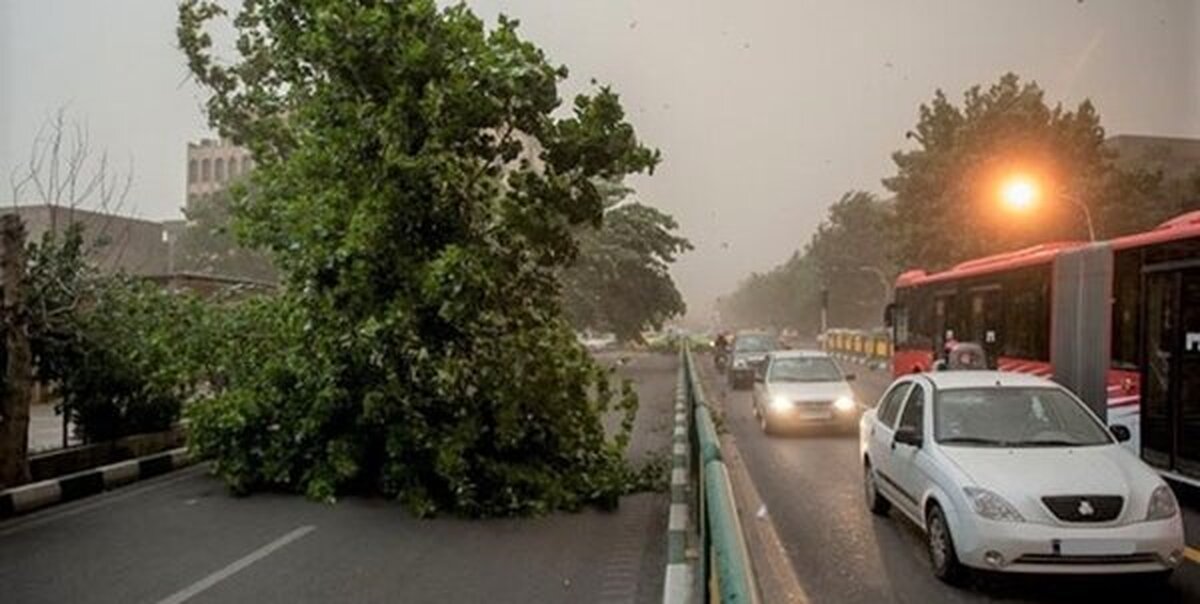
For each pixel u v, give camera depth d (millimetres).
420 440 10117
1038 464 7316
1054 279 14102
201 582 7406
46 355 12375
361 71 10500
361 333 10094
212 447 11133
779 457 14328
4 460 10789
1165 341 10891
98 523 9641
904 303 24484
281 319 11367
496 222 11102
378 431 10836
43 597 7031
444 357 10469
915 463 8180
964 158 41438
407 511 10172
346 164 10719
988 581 7355
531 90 10859
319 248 10461
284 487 11453
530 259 11516
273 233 11578
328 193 10711
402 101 10312
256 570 7758
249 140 14680
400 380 10453
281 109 14367
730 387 29172
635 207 39719
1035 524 6840
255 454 11086
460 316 10188
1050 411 8242
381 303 10516
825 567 7945
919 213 46062
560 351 11211
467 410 10492
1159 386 11000
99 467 12742
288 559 8125
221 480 12188
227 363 11703
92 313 12500
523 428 10594
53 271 11969
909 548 8508
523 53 10812
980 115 42219
